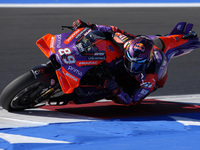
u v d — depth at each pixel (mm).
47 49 15195
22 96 14922
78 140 11891
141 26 44438
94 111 16938
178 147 11273
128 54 14906
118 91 15727
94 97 16031
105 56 14992
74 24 16266
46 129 13266
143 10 57250
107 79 15094
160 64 16953
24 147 11016
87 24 16203
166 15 53250
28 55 30531
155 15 52938
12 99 14891
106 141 11891
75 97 15344
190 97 21172
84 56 14461
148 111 17422
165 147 11258
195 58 31938
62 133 12703
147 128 14000
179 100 20297
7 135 12273
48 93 14828
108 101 19328
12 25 42906
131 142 11773
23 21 45500
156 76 16594
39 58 29766
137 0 71500
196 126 14648
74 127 13758
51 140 11805
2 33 38656
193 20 50500
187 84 24422
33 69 14820
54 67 14602
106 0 70500
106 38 15672
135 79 16938
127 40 15469
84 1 68562
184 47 21000
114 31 16203
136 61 14719
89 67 14570
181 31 21547
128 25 44906
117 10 56531
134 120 15430
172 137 12547
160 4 65875
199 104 19469
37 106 15953
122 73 16422
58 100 15648
